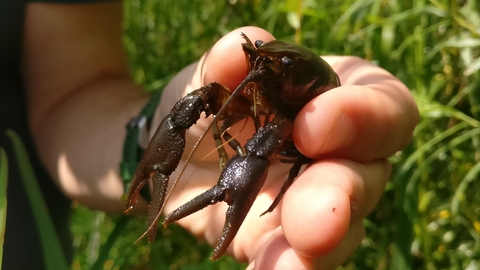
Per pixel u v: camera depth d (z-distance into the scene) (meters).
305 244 0.11
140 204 0.23
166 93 0.21
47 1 0.28
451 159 0.22
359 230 0.16
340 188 0.12
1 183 0.12
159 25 0.33
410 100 0.15
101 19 0.29
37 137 0.27
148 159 0.14
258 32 0.17
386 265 0.23
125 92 0.28
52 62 0.28
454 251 0.21
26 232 0.24
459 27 0.22
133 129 0.22
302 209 0.11
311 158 0.14
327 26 0.25
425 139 0.23
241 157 0.13
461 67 0.22
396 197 0.23
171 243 0.28
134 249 0.27
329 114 0.13
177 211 0.12
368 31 0.23
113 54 0.30
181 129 0.14
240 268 0.22
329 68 0.15
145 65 0.33
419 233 0.21
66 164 0.25
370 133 0.13
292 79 0.14
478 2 0.22
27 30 0.28
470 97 0.21
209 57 0.17
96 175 0.24
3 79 0.26
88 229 0.29
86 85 0.29
